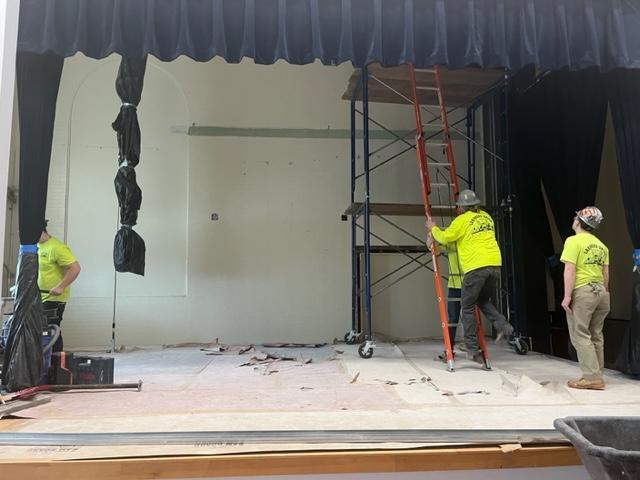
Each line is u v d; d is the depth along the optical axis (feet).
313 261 23.85
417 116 17.24
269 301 23.48
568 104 20.10
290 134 24.31
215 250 23.36
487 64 11.91
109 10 10.85
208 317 23.03
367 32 11.66
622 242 21.83
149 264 22.89
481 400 10.92
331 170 24.36
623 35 12.26
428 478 7.63
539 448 7.82
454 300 17.52
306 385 12.79
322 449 7.57
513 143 22.31
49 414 9.71
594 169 18.98
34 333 11.65
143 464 7.25
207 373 14.88
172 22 11.09
